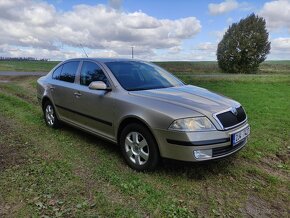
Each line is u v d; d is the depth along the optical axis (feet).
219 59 130.82
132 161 16.42
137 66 20.08
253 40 123.44
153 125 14.90
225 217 12.26
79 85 20.52
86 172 15.89
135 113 15.71
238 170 16.63
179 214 12.19
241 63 125.70
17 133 22.82
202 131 14.20
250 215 12.48
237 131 15.33
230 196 13.93
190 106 14.96
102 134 18.58
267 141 22.03
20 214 12.03
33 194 13.44
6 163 16.78
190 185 14.79
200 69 137.90
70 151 19.08
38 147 19.69
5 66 137.80
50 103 24.17
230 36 126.93
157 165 15.61
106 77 18.44
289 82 68.03
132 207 12.59
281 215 12.56
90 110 19.12
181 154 14.26
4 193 13.55
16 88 51.67
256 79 71.61
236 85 61.62
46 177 15.08
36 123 25.96
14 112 30.14
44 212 12.17
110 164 17.10
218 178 15.65
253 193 14.26
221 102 16.20
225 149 14.93
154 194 13.66
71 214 12.04
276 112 32.42
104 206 12.59
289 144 21.66
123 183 14.53
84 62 21.06
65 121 22.48
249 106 36.06
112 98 17.28
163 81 19.42
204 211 12.61
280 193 14.33
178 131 14.15
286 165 17.88
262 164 17.90
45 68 125.49
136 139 16.06
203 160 14.24
